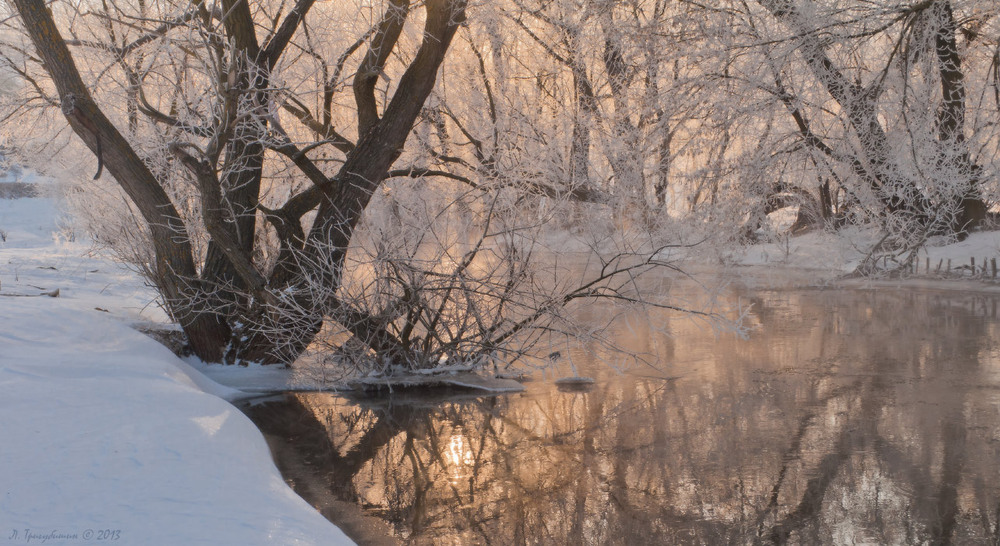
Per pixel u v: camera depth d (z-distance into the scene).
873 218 19.56
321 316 9.17
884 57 18.28
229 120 8.62
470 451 6.73
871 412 7.56
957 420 7.20
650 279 14.70
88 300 12.02
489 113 15.88
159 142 10.89
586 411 8.02
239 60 9.12
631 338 12.23
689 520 5.09
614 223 14.70
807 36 16.38
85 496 4.21
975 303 14.99
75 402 6.17
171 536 3.72
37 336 8.42
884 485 5.63
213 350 10.00
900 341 11.30
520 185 10.29
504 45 17.34
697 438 6.90
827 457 6.28
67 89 8.80
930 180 18.06
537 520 5.12
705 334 12.38
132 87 9.21
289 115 13.38
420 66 9.93
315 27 12.45
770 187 19.83
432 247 9.55
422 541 4.80
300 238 9.73
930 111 17.56
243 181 9.70
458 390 9.27
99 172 9.08
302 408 8.39
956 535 4.75
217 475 4.82
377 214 10.62
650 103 17.73
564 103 17.62
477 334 9.54
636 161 17.53
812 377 9.20
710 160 18.66
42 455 4.86
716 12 17.20
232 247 9.10
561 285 10.09
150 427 5.62
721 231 18.45
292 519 4.24
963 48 20.39
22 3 8.46
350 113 14.21
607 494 5.59
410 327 9.50
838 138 18.33
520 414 7.99
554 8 17.75
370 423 7.73
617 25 17.56
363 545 4.73
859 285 18.19
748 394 8.46
